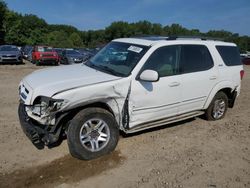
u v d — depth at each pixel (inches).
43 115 152.7
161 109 193.5
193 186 146.6
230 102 260.8
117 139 175.2
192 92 212.2
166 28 3627.0
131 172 156.7
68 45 3917.3
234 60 251.6
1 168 154.6
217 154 184.4
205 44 226.5
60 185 141.9
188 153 183.3
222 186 147.9
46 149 177.9
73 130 157.5
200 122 244.1
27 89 164.4
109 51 206.1
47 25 4141.2
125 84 171.0
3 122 220.7
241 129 232.4
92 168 158.6
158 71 188.4
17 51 789.9
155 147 189.3
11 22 2844.5
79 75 174.4
